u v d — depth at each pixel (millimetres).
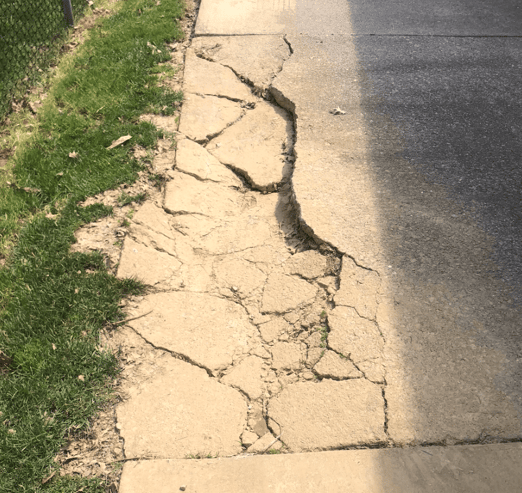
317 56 5859
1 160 4555
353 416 2795
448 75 5500
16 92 5250
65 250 3740
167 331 3320
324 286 3494
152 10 6676
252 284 3602
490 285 3385
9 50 5652
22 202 4086
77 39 6172
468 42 6082
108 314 3363
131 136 4754
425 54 5863
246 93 5453
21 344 3160
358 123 4848
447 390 2855
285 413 2859
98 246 3830
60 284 3482
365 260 3572
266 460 2617
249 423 2865
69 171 4383
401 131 4742
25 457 2678
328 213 3922
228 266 3746
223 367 3133
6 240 3836
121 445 2770
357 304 3309
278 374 3078
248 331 3324
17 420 2830
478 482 2473
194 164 4574
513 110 4996
